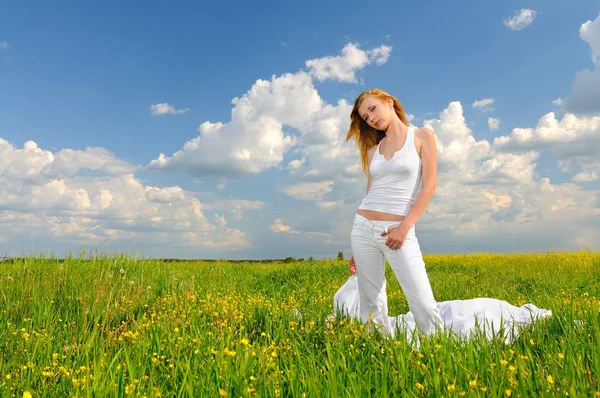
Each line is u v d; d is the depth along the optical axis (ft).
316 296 24.81
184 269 32.81
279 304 19.95
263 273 36.58
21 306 17.29
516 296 24.49
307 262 48.73
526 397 7.27
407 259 13.24
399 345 10.79
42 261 25.54
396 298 22.79
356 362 10.16
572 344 10.08
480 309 15.96
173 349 11.29
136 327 14.32
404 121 14.87
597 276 32.30
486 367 8.79
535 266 41.83
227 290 24.66
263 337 13.75
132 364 9.86
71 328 14.74
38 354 11.28
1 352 11.40
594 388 7.77
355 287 17.70
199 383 8.68
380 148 14.40
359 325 13.83
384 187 13.71
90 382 8.82
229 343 11.19
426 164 13.50
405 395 7.80
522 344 11.71
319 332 13.71
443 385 8.12
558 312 12.98
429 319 13.21
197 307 18.30
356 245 14.21
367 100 14.32
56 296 19.30
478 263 47.85
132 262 28.76
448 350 9.61
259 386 8.54
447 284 28.37
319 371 9.15
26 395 6.84
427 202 13.28
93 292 18.74
